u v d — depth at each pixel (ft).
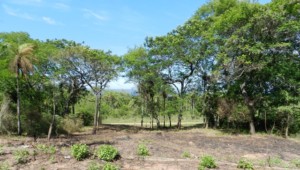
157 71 112.98
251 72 105.91
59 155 45.52
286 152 62.64
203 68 110.52
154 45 114.32
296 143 79.46
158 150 54.49
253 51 92.07
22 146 54.70
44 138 75.20
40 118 85.05
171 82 116.78
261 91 108.27
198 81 114.42
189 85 115.96
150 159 46.03
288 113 93.20
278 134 98.27
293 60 105.81
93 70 94.27
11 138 70.69
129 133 94.94
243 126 110.73
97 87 96.99
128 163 42.42
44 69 92.02
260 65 96.02
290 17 99.40
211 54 106.52
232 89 107.96
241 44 96.22
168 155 50.52
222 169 41.14
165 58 112.78
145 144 61.11
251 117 102.17
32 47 76.54
